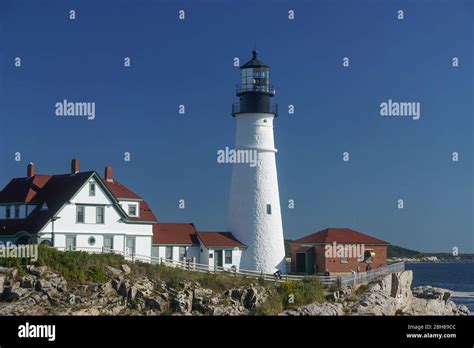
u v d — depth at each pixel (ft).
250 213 239.09
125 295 188.55
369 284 221.25
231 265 235.20
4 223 221.25
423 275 604.49
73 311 177.27
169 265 213.87
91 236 212.23
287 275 223.51
